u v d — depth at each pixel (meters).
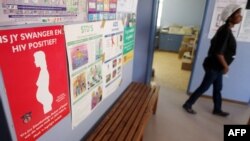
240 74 2.89
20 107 0.80
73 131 1.23
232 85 2.99
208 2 2.68
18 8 0.71
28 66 0.80
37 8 0.79
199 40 2.91
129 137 1.36
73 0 1.00
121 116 1.63
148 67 2.96
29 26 0.77
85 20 1.13
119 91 1.98
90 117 1.42
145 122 1.56
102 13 1.31
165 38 6.55
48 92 0.94
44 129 0.96
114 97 1.86
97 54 1.34
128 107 1.79
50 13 0.86
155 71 4.43
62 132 1.11
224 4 2.62
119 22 1.62
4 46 0.68
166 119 2.45
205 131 2.25
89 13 1.15
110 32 1.48
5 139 0.79
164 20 7.01
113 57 1.63
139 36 2.78
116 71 1.77
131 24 1.94
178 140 2.06
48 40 0.88
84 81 1.23
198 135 2.17
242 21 2.62
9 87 0.73
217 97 2.54
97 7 1.23
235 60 2.84
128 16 1.82
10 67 0.72
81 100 1.24
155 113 2.55
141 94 2.09
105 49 1.45
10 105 0.75
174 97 3.10
